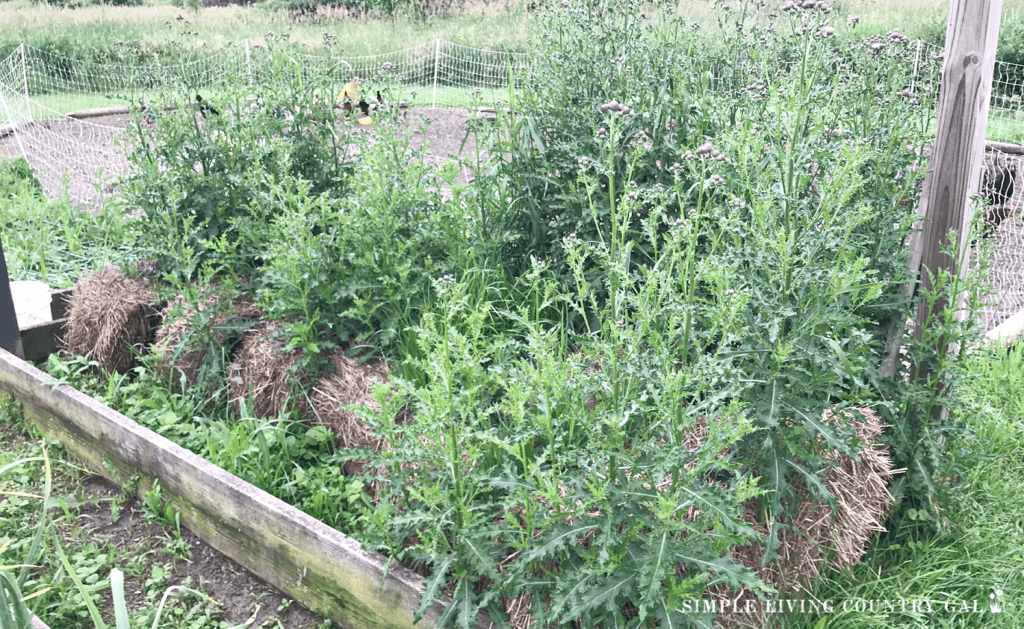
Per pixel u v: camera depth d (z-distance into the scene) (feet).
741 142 9.78
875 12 48.93
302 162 16.34
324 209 13.11
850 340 9.12
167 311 14.69
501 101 15.35
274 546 10.12
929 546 10.28
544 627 7.78
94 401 12.84
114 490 12.59
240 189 15.67
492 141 14.71
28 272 19.97
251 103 16.55
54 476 12.93
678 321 9.05
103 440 12.53
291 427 12.69
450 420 8.30
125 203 16.26
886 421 10.97
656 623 8.13
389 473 10.27
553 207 13.19
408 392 8.89
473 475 8.50
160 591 10.30
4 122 42.47
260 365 13.17
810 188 11.30
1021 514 11.01
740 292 8.61
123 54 17.56
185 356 14.33
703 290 11.18
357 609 9.30
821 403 9.14
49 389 13.43
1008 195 22.75
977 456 10.99
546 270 13.12
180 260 14.07
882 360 11.25
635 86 13.23
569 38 14.69
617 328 8.13
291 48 17.52
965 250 10.85
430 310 12.19
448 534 9.31
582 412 8.11
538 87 14.37
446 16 82.53
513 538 8.59
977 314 11.19
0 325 15.07
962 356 10.84
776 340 9.09
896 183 11.19
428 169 14.23
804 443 9.29
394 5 83.92
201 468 10.93
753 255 9.64
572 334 10.02
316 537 9.54
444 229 13.20
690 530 7.75
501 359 10.94
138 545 11.22
